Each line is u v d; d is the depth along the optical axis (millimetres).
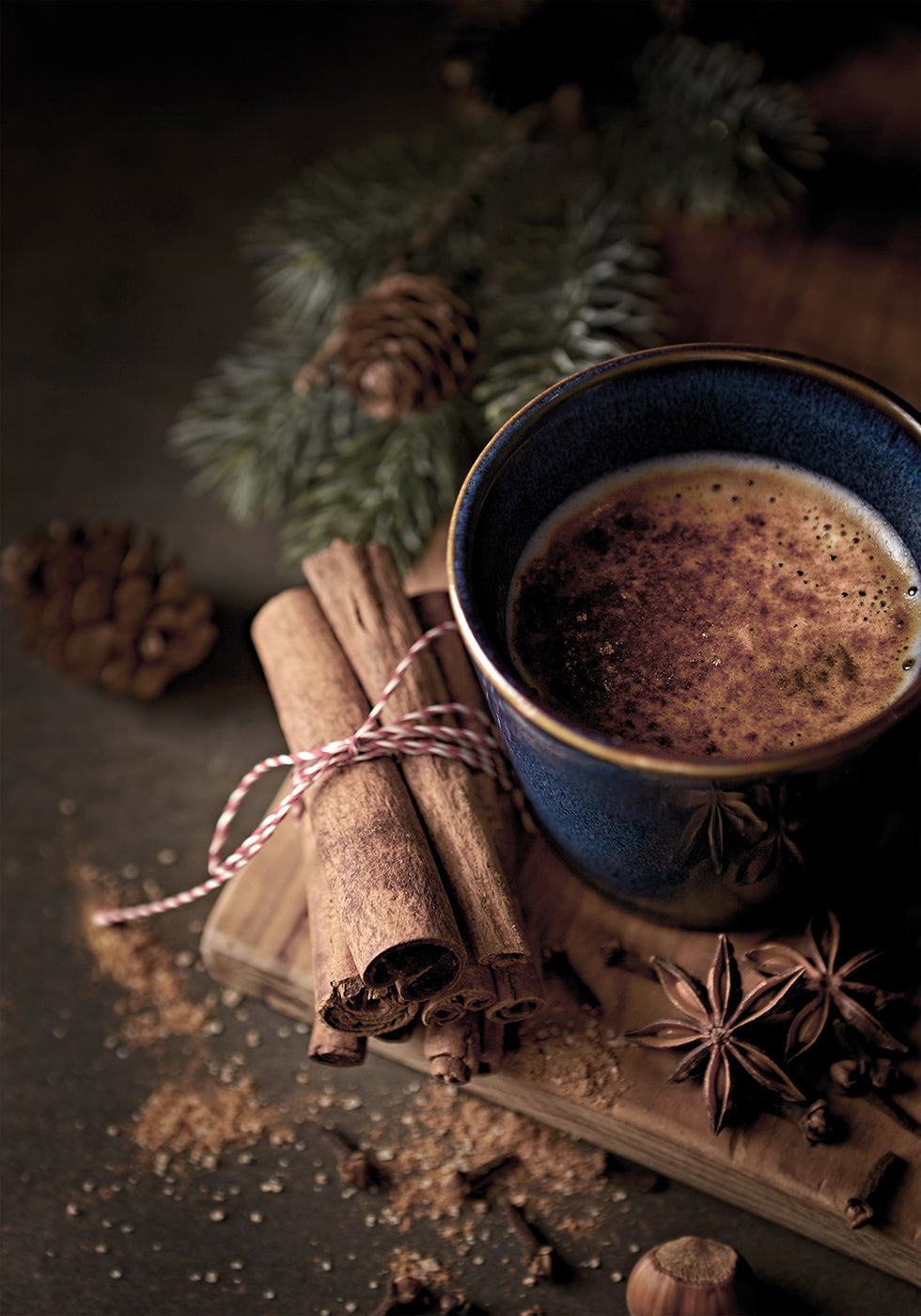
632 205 489
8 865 452
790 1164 358
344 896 347
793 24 467
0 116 610
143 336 548
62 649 468
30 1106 414
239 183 579
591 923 381
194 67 619
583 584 359
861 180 491
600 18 456
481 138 494
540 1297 380
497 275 473
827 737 339
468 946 352
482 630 329
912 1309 373
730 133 463
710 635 352
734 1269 364
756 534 362
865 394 344
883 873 379
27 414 535
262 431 469
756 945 375
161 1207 398
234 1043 418
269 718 472
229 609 491
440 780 364
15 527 513
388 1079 407
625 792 327
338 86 604
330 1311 384
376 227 478
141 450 525
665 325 457
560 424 352
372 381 426
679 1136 362
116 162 592
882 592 354
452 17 471
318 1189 397
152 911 405
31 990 431
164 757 467
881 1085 361
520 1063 369
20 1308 388
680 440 365
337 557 390
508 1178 393
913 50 498
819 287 474
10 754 471
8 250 570
